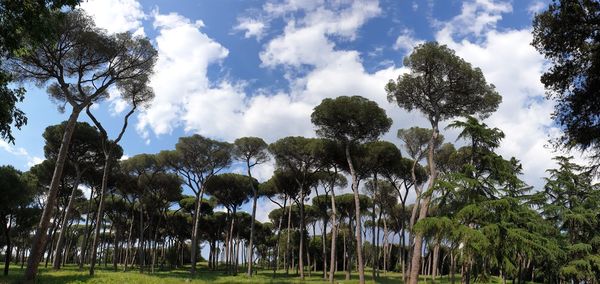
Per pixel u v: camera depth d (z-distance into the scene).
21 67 23.47
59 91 31.11
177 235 73.19
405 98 27.61
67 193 46.47
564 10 11.71
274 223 67.25
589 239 30.36
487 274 18.61
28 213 31.97
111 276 27.77
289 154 41.12
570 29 11.91
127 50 26.48
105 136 30.95
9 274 29.42
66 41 23.81
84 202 56.97
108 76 26.66
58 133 36.75
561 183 31.78
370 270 63.16
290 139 40.94
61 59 25.03
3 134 9.97
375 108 32.06
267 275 51.34
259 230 76.75
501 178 19.45
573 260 28.61
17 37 9.45
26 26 9.29
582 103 12.36
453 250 18.56
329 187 47.44
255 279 35.31
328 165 39.47
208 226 71.38
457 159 28.92
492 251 17.59
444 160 36.47
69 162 39.91
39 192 44.06
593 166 13.63
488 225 17.73
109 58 25.84
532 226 20.89
